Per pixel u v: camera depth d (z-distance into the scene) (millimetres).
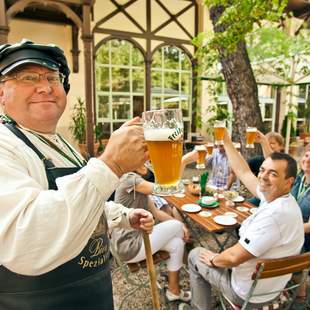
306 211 2189
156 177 776
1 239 539
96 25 7117
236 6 2260
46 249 535
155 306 1061
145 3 7652
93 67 7246
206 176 2814
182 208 2496
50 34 6680
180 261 2158
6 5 4715
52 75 874
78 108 6871
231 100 3793
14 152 699
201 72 5473
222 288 1713
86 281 825
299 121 9125
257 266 1363
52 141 909
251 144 2494
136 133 596
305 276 1571
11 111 850
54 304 771
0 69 814
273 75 5051
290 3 6258
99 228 878
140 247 1972
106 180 566
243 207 2551
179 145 749
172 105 8578
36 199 558
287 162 1583
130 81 7875
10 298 744
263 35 4637
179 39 8266
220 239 3195
